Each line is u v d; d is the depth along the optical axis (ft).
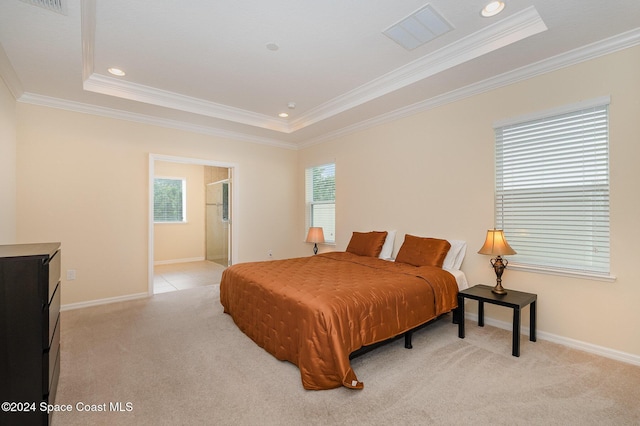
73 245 11.89
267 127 15.53
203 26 7.73
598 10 6.62
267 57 9.31
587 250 8.23
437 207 11.60
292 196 18.99
